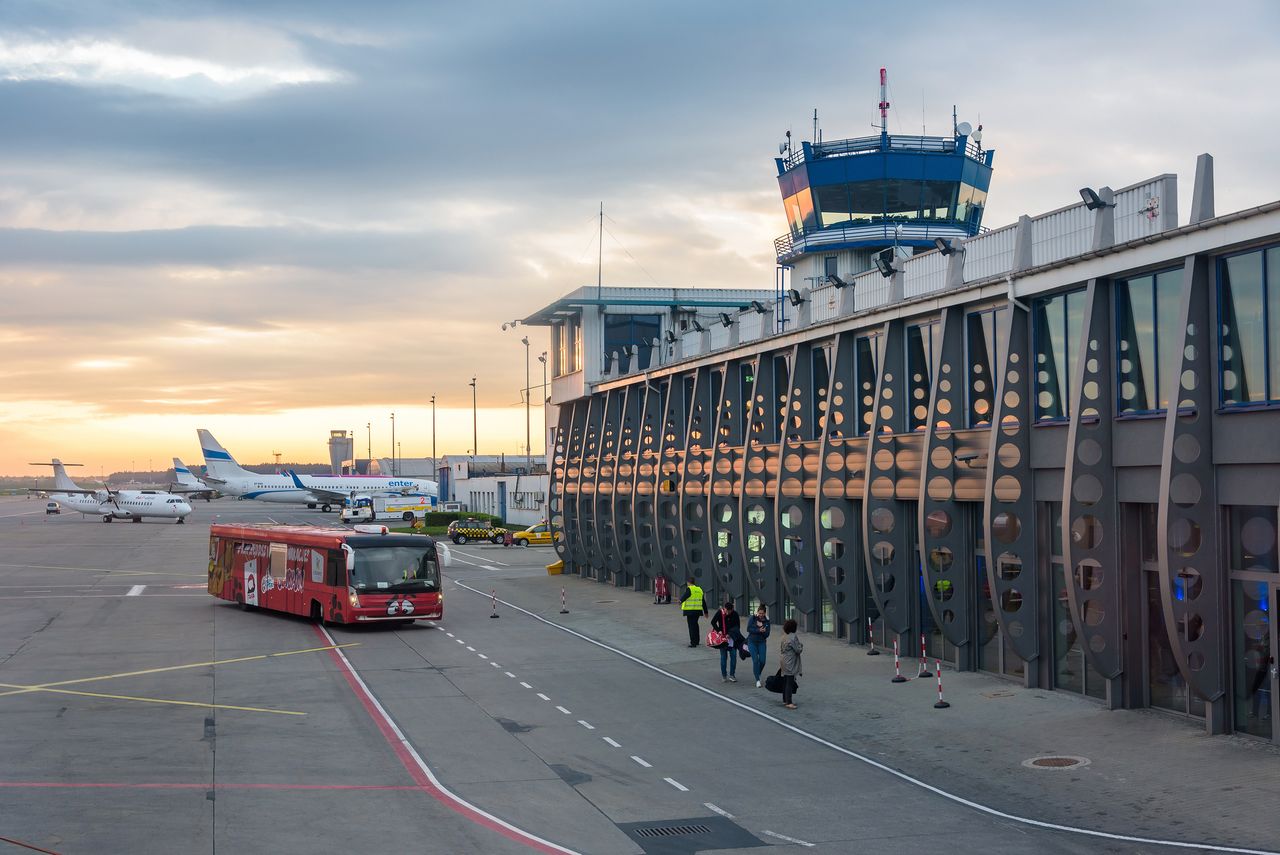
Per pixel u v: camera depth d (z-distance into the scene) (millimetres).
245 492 160875
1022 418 26812
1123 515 23984
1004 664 28250
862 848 15961
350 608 38219
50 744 22266
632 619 41781
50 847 15789
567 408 63406
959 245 29875
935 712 24625
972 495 28469
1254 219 20219
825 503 34469
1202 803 17312
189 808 17875
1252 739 20688
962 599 29375
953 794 18625
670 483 47031
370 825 17094
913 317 31281
